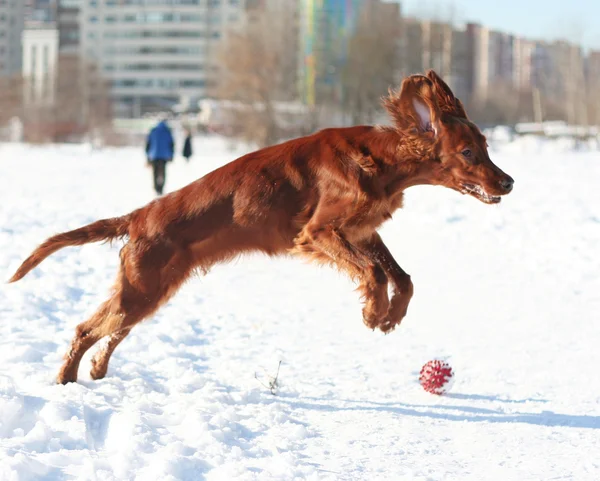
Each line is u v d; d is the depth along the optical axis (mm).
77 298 7805
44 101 73312
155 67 126125
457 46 66188
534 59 123312
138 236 5133
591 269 9508
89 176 24766
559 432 4562
